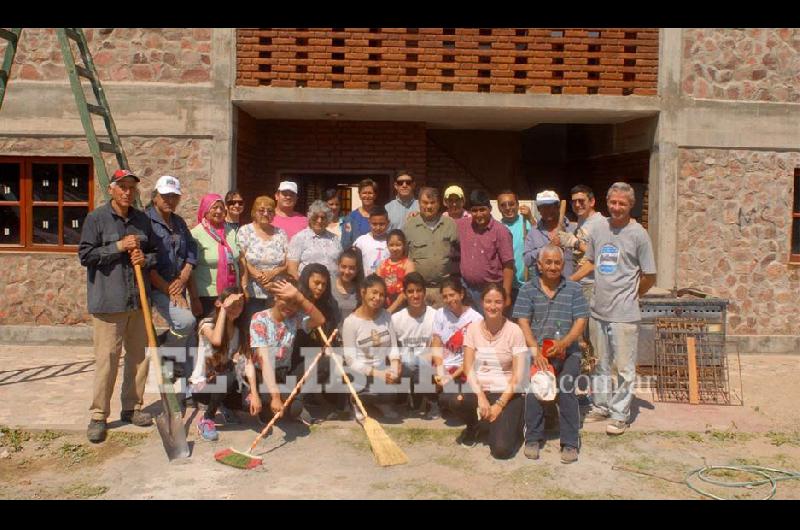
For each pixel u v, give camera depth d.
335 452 5.49
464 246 6.77
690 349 6.95
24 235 8.89
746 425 6.23
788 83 9.12
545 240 6.86
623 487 4.93
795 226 9.41
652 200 9.14
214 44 8.62
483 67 8.77
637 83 8.95
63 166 8.87
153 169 8.71
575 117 9.46
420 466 5.26
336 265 6.80
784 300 9.22
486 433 5.91
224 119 8.66
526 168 12.56
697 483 5.03
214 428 5.76
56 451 5.45
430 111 9.15
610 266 6.05
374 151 10.25
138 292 5.70
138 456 5.38
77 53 8.64
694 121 8.98
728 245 9.13
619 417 5.96
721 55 9.00
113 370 5.66
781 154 9.15
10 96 8.62
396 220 7.35
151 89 8.62
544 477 5.09
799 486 4.99
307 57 8.71
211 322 5.78
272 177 10.22
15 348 8.68
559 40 8.81
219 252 6.58
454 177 11.73
